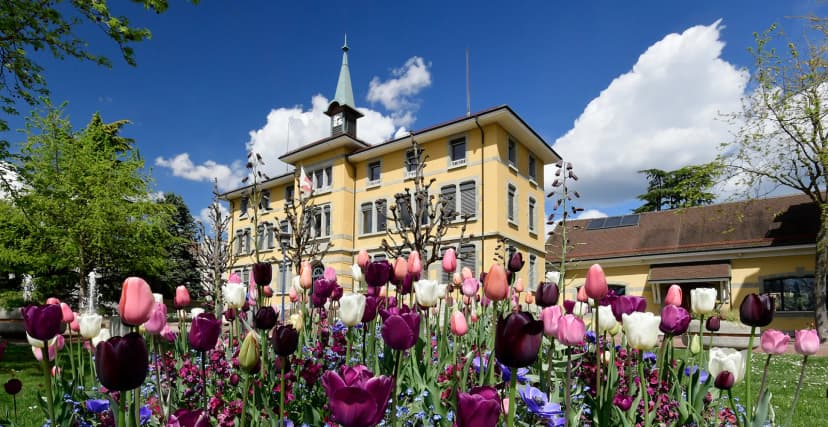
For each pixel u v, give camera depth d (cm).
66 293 2088
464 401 122
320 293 348
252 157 672
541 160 3023
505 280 221
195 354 425
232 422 238
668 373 300
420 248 824
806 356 236
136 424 188
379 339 404
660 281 2486
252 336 186
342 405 127
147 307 156
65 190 1761
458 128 2531
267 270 290
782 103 1952
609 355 297
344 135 2958
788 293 2258
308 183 902
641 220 2955
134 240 1988
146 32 1030
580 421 251
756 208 2642
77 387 303
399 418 245
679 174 4331
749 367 234
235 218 3528
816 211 2412
